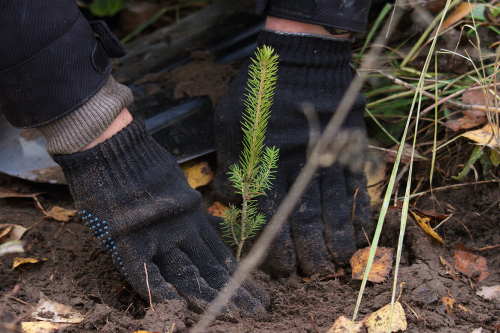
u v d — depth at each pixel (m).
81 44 1.36
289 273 1.47
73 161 1.38
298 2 1.45
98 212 1.38
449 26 1.60
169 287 1.38
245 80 1.51
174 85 1.64
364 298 1.41
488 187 1.53
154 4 2.13
